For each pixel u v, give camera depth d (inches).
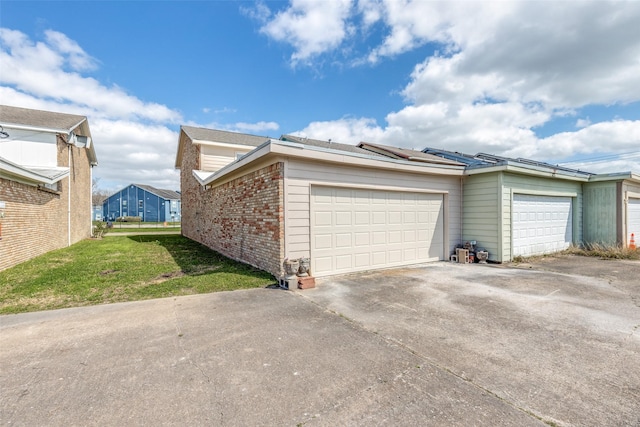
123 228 1109.1
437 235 341.1
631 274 266.1
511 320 151.9
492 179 331.0
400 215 310.0
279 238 237.5
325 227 259.9
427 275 263.7
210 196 465.1
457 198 356.2
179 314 163.2
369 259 286.2
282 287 220.4
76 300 189.8
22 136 472.4
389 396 87.8
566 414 79.0
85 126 597.9
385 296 198.1
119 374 101.7
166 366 107.1
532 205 367.2
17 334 136.8
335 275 263.3
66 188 502.0
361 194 282.4
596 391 89.7
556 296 195.6
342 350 119.3
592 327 141.3
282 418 78.3
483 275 262.8
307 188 249.1
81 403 85.4
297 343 126.1
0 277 248.5
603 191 423.5
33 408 83.0
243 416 79.3
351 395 88.4
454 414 79.1
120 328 143.6
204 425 75.7
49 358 113.6
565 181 410.9
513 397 86.9
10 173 274.2
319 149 243.0
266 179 261.1
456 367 105.1
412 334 135.1
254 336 133.6
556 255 383.6
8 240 283.0
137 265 306.2
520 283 232.1
